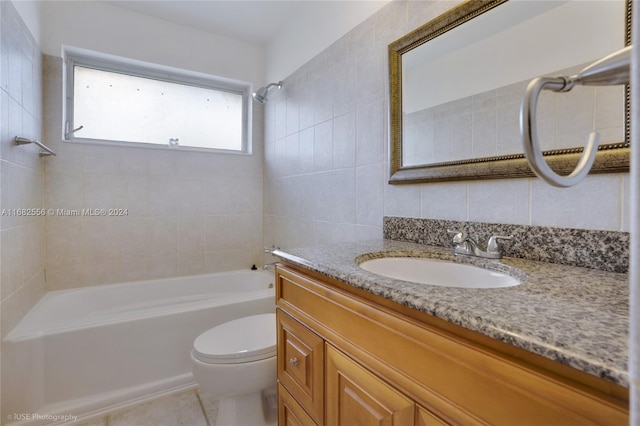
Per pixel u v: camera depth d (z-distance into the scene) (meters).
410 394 0.61
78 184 2.08
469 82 1.11
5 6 1.39
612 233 0.79
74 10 2.03
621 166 0.77
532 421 0.44
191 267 2.48
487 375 0.49
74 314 1.97
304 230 2.12
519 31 0.98
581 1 0.85
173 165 2.40
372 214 1.54
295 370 0.98
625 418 0.36
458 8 1.12
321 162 1.92
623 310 0.52
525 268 0.83
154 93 2.42
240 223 2.67
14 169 1.50
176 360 1.70
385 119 1.46
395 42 1.37
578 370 0.40
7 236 1.41
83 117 2.18
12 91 1.47
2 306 1.36
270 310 1.97
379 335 0.68
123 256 2.24
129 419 1.46
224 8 2.16
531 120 0.37
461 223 1.14
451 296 0.59
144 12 2.21
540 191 0.94
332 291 0.82
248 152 2.75
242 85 2.71
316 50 1.96
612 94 0.79
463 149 1.13
